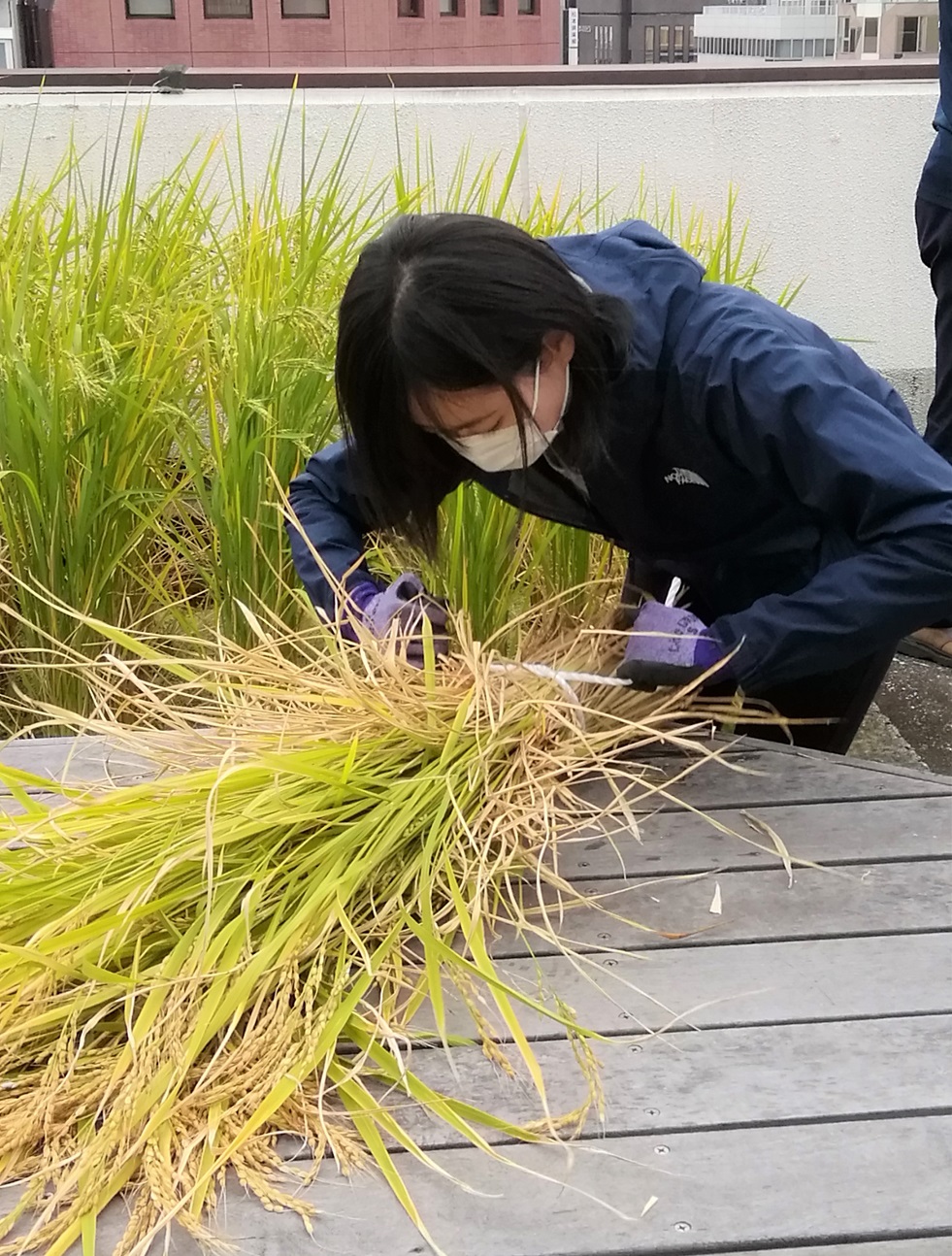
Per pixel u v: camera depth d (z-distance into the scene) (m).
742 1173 0.96
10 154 3.19
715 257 2.60
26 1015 1.11
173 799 1.31
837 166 3.41
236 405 2.14
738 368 1.38
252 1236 0.93
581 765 1.52
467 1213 0.94
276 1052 1.05
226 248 2.58
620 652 1.75
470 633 1.62
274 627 2.18
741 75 3.47
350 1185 0.97
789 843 1.39
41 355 2.18
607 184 3.37
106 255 2.50
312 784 1.33
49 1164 0.99
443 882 1.27
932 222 2.53
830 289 3.54
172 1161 0.99
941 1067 1.06
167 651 2.25
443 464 1.33
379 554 2.11
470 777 1.38
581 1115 1.00
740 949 1.22
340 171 2.92
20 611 2.21
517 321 1.16
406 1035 1.10
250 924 1.18
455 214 1.22
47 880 1.21
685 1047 1.09
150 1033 1.04
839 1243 0.90
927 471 1.34
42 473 2.11
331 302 2.35
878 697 2.64
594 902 1.30
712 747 1.60
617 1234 0.92
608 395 1.40
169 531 2.37
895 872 1.33
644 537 1.71
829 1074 1.06
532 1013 1.15
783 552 1.66
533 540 2.28
